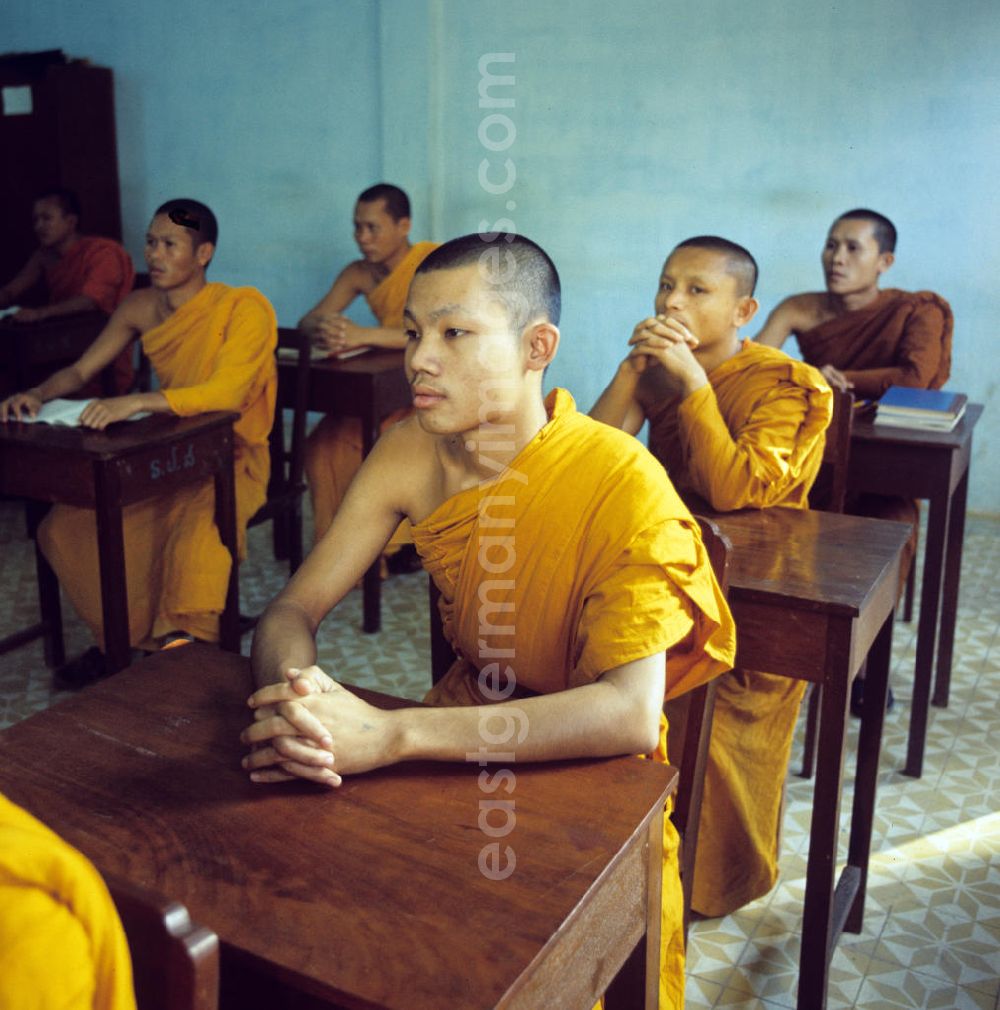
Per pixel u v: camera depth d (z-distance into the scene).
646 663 1.37
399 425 1.64
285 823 1.15
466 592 1.50
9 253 6.30
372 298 4.36
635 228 5.29
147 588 3.14
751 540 2.08
